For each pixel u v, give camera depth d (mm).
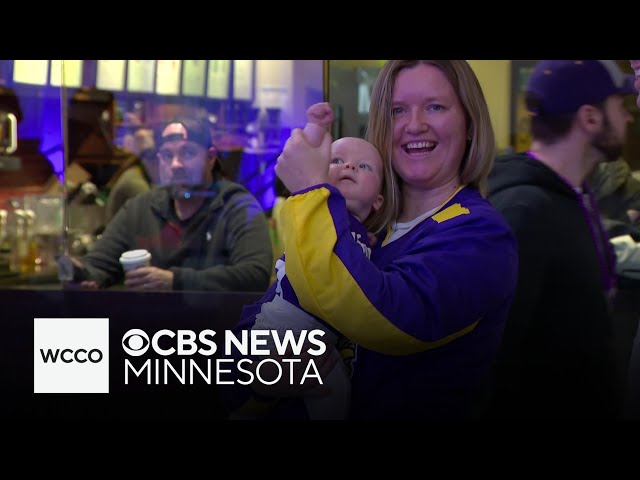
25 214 2562
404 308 1007
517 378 2057
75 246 2459
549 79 2143
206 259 2373
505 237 1139
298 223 1021
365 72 2438
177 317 2115
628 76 2107
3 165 2623
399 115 1249
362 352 1227
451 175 1245
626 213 2100
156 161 2477
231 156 2480
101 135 2521
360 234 1202
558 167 2127
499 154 2184
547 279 2076
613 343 2086
